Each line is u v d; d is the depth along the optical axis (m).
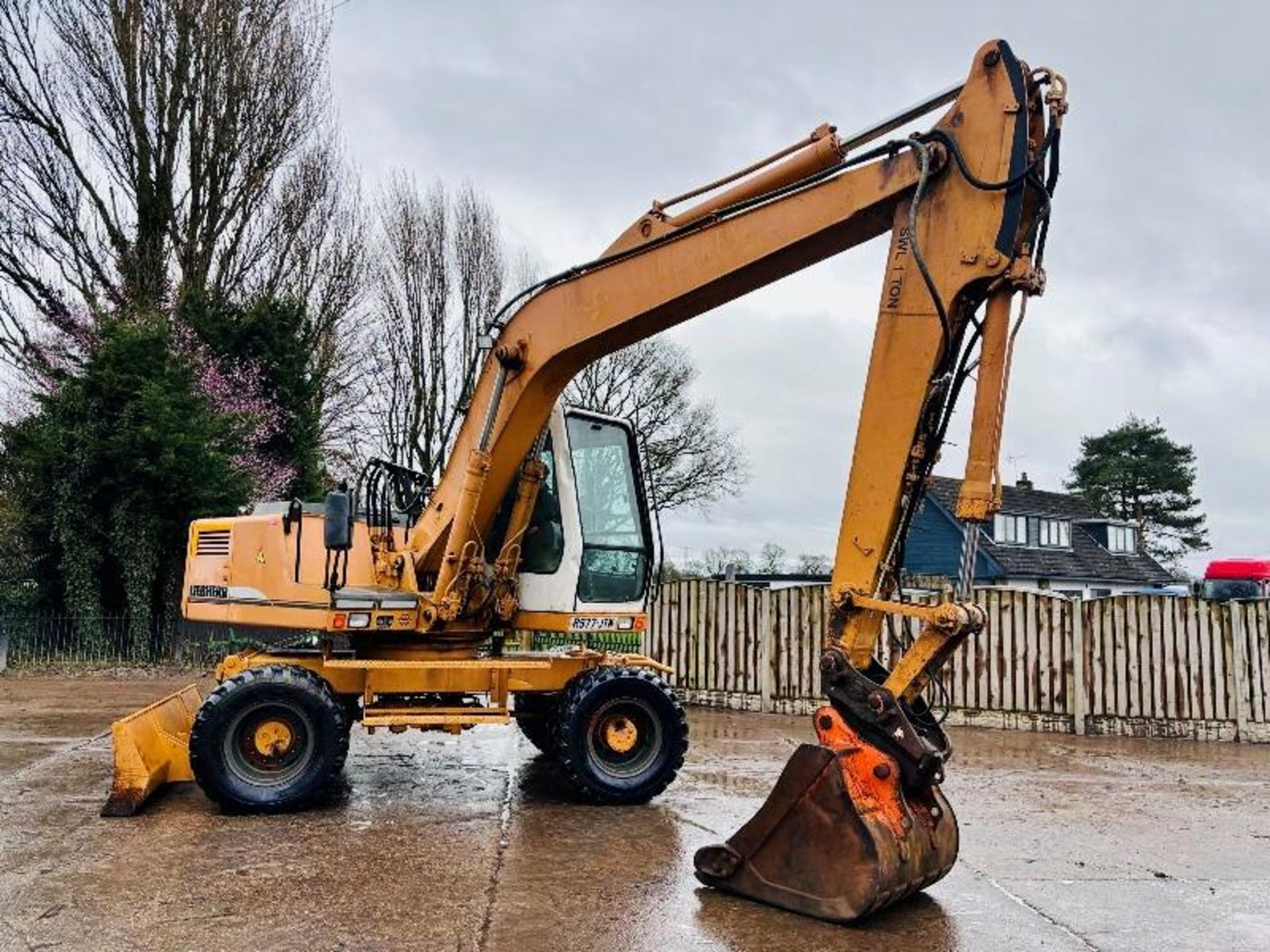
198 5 18.86
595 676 6.56
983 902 4.65
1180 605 10.43
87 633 14.58
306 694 6.12
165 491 14.60
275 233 20.20
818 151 5.23
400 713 6.45
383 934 4.04
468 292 24.77
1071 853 5.65
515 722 10.12
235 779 5.99
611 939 4.02
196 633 14.95
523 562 6.96
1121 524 38.44
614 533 7.12
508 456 6.50
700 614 12.26
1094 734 10.55
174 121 18.81
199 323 17.75
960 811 6.77
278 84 19.83
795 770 4.45
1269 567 22.27
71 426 14.56
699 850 4.73
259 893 4.52
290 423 18.67
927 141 4.61
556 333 6.18
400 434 24.27
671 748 6.58
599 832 5.76
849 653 4.59
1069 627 10.74
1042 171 4.53
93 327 16.03
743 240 5.32
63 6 17.86
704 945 3.99
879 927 4.25
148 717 6.52
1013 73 4.49
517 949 3.91
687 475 32.69
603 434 7.24
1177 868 5.36
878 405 4.66
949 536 32.44
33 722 9.51
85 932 4.00
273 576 6.62
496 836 5.64
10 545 14.30
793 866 4.41
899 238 4.70
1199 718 10.29
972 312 4.61
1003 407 4.44
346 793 6.71
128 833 5.54
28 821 5.78
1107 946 4.10
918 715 4.61
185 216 19.11
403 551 6.93
